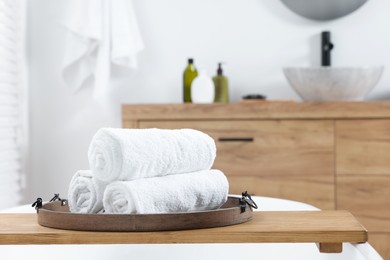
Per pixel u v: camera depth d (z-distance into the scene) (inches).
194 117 107.5
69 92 129.3
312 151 106.3
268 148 106.7
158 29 127.9
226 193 38.7
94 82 128.0
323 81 108.2
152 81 128.2
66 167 130.0
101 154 33.2
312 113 106.0
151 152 33.7
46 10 129.6
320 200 106.3
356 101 105.6
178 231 30.9
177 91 128.0
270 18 126.7
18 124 123.4
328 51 123.3
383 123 105.4
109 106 128.9
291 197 106.6
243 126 107.0
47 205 36.1
